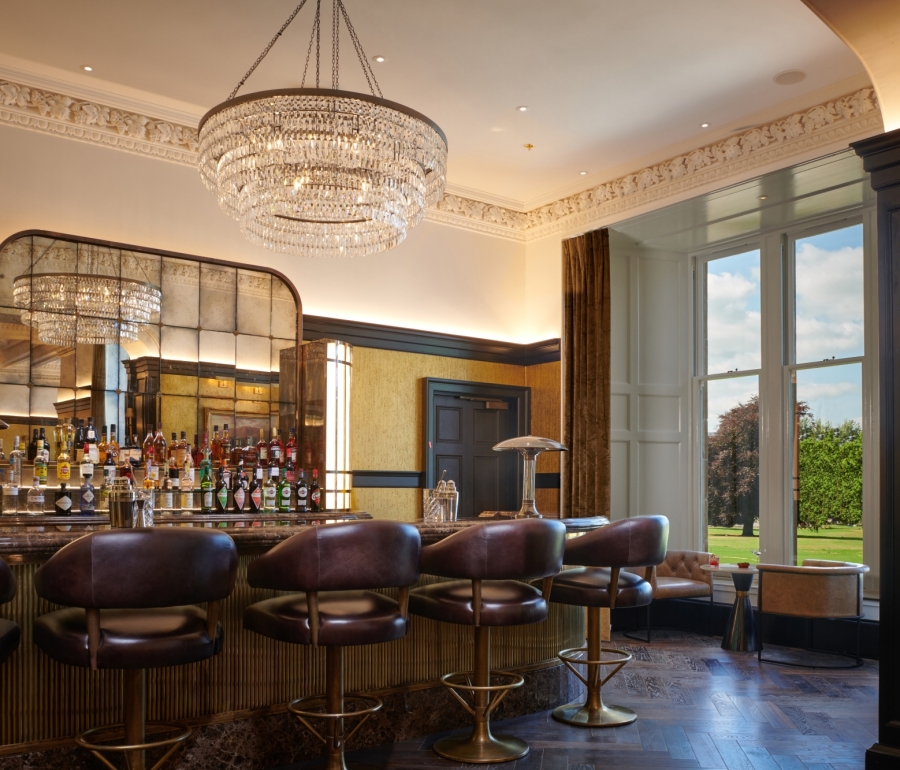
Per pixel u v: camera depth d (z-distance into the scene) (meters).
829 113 5.82
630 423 7.80
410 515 6.34
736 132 6.43
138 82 5.91
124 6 4.91
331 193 4.41
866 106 5.62
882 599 3.56
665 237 7.79
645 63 5.53
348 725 3.78
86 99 5.92
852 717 4.55
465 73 5.71
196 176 6.45
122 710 3.23
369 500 7.15
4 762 3.00
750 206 6.93
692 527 7.89
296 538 2.92
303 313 6.90
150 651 2.63
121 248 5.99
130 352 5.96
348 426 6.54
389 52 5.43
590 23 5.06
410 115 4.19
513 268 8.37
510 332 8.30
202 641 2.73
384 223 4.71
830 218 7.02
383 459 7.29
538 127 6.54
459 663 4.20
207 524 5.12
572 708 4.46
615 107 6.17
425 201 4.75
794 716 4.54
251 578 3.04
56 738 3.10
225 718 3.46
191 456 6.07
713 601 7.40
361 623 3.03
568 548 4.04
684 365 8.07
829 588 5.74
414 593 3.64
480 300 8.12
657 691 5.08
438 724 4.09
